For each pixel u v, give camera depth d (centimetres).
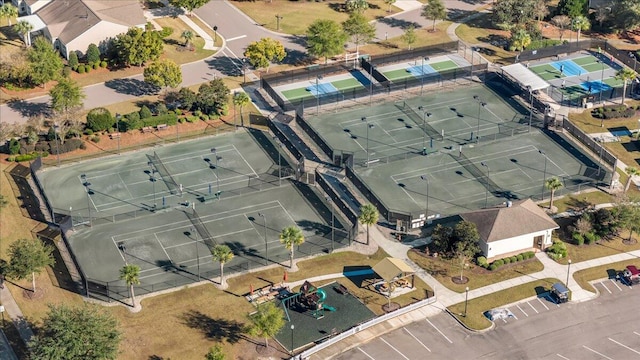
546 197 18625
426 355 14950
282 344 15025
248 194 18725
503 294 16225
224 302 15875
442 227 16975
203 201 18500
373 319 15512
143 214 18100
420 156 19988
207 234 17575
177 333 15188
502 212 17100
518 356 14950
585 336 15362
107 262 16825
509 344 15188
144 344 14962
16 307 15662
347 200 18600
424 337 15312
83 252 17075
